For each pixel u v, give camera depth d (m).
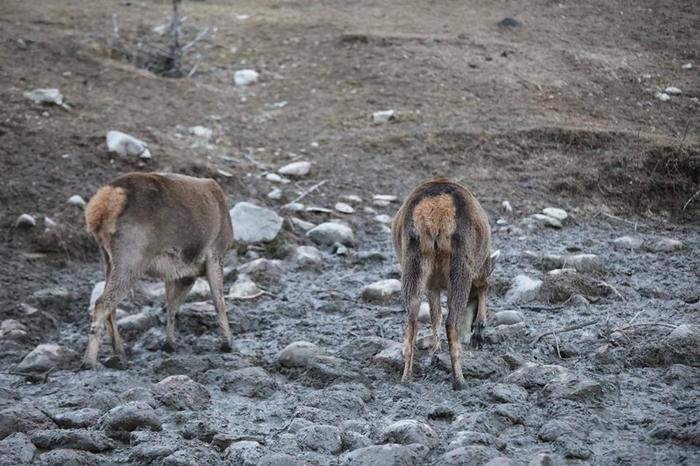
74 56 41.38
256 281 26.92
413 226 18.61
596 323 22.73
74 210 29.70
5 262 27.06
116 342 21.27
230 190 32.59
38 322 23.48
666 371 19.58
